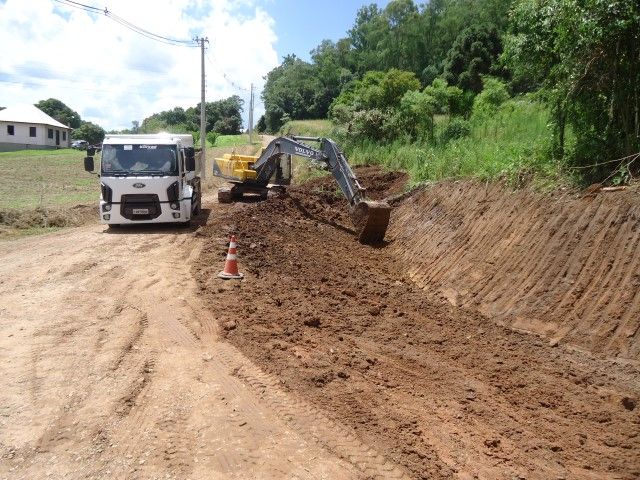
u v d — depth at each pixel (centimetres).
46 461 436
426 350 802
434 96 2544
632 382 717
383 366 715
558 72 1138
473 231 1216
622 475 513
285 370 632
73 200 2225
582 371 752
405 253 1370
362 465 457
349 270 1209
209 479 420
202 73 3406
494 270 1061
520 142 1420
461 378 714
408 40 5253
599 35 958
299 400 561
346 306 954
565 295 900
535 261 995
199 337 709
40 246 1293
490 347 831
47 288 910
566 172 1104
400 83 2953
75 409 515
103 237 1373
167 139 1495
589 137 1095
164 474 424
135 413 512
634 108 996
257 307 856
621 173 977
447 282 1128
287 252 1265
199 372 604
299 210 1773
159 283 943
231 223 1459
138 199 1444
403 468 463
